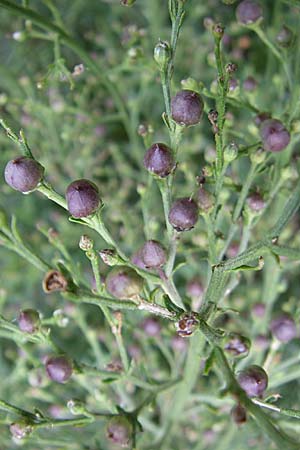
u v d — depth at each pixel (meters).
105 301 0.13
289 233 0.18
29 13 0.17
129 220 0.20
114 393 0.19
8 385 0.19
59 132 0.23
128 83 0.23
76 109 0.21
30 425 0.14
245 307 0.19
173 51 0.13
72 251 0.21
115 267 0.13
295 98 0.16
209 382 0.20
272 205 0.19
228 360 0.13
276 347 0.16
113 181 0.22
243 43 0.21
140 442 0.17
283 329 0.16
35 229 0.22
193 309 0.16
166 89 0.13
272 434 0.11
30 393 0.18
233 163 0.18
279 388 0.20
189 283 0.16
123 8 0.24
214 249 0.14
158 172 0.13
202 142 0.22
